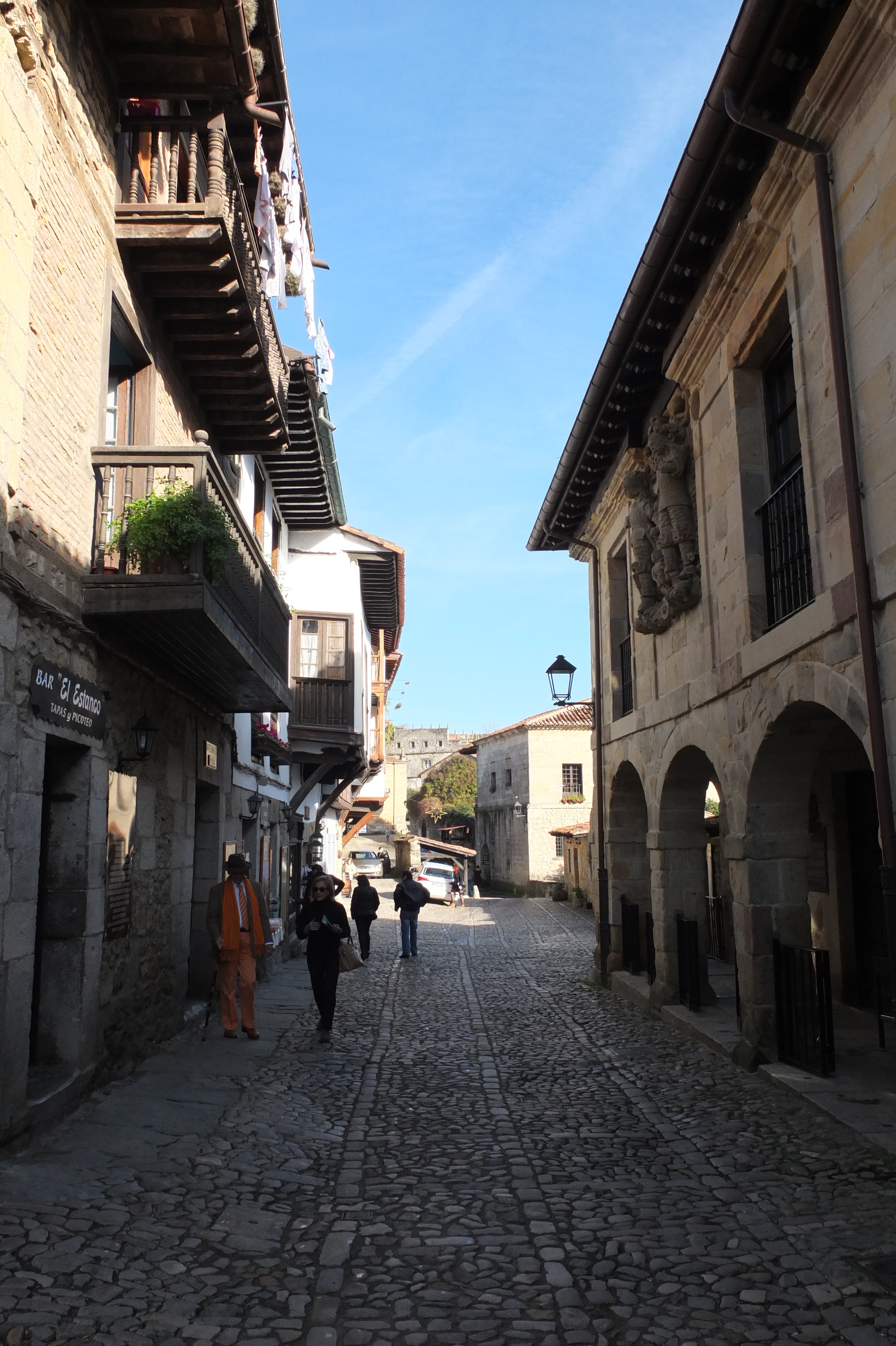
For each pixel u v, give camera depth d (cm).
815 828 1230
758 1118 656
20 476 558
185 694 924
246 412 1034
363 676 2016
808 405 675
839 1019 1024
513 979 1523
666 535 1007
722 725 884
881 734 556
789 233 704
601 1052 928
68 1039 638
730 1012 1018
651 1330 369
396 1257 436
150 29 699
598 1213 493
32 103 570
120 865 726
